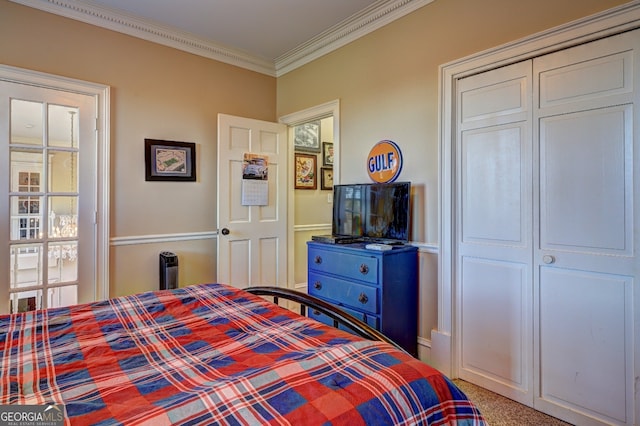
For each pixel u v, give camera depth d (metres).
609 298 1.66
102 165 2.72
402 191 2.37
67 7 2.55
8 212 2.38
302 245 4.06
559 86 1.80
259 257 3.44
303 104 3.45
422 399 0.83
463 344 2.22
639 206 1.57
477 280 2.15
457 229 2.24
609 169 1.65
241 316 1.40
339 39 3.01
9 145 2.37
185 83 3.16
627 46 1.59
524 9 1.91
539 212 1.88
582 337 1.74
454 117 2.23
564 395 1.80
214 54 3.31
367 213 2.60
